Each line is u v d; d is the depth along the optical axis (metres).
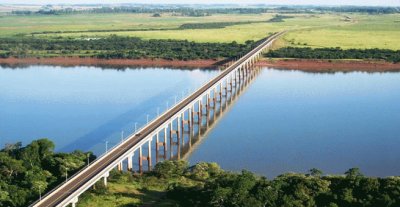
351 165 151.62
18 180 127.88
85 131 189.12
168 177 136.38
